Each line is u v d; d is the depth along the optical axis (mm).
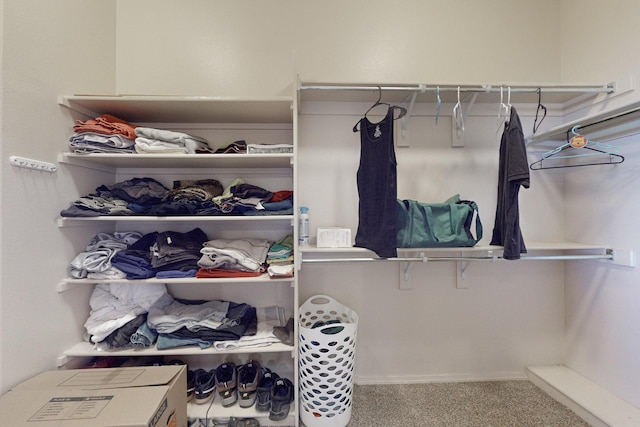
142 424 898
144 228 1627
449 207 1399
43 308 1175
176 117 1533
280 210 1396
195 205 1337
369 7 1673
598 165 1513
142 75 1609
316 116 1653
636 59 1319
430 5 1691
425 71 1686
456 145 1683
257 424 1327
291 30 1650
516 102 1685
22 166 1078
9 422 886
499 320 1734
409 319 1705
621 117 1324
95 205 1278
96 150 1292
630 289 1363
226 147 1440
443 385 1671
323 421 1315
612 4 1419
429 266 1708
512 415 1419
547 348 1739
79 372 1163
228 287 1651
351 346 1347
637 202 1327
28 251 1111
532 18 1720
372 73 1669
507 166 1305
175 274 1330
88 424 886
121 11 1610
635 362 1342
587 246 1453
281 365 1652
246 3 1643
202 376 1510
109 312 1375
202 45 1627
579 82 1604
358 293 1686
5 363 1026
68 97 1261
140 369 1197
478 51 1702
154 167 1623
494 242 1484
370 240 1354
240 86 1636
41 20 1157
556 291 1746
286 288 1661
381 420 1392
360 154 1560
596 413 1319
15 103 1056
